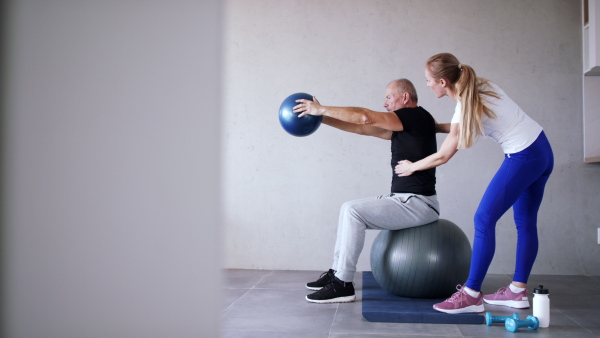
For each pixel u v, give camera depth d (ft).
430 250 8.46
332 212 12.82
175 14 0.99
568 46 12.49
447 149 8.30
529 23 12.57
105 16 0.93
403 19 12.82
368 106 12.82
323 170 12.87
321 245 12.84
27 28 0.86
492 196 7.80
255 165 13.08
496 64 12.62
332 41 12.95
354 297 9.02
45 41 0.88
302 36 13.03
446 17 12.73
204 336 1.01
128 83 0.94
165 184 0.97
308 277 11.75
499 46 12.62
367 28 12.89
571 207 12.42
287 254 12.94
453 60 7.86
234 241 13.10
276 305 8.78
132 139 0.94
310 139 12.91
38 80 0.87
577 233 12.40
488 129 7.91
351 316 7.97
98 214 0.91
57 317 0.88
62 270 0.89
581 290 10.36
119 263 0.92
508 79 12.59
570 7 12.51
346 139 12.83
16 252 0.85
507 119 7.75
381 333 6.98
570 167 12.44
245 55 13.19
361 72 12.86
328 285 9.02
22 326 0.86
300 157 12.94
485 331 7.11
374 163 12.75
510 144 7.84
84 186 0.90
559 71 12.50
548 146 8.07
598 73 12.22
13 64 0.85
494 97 7.77
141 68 0.96
